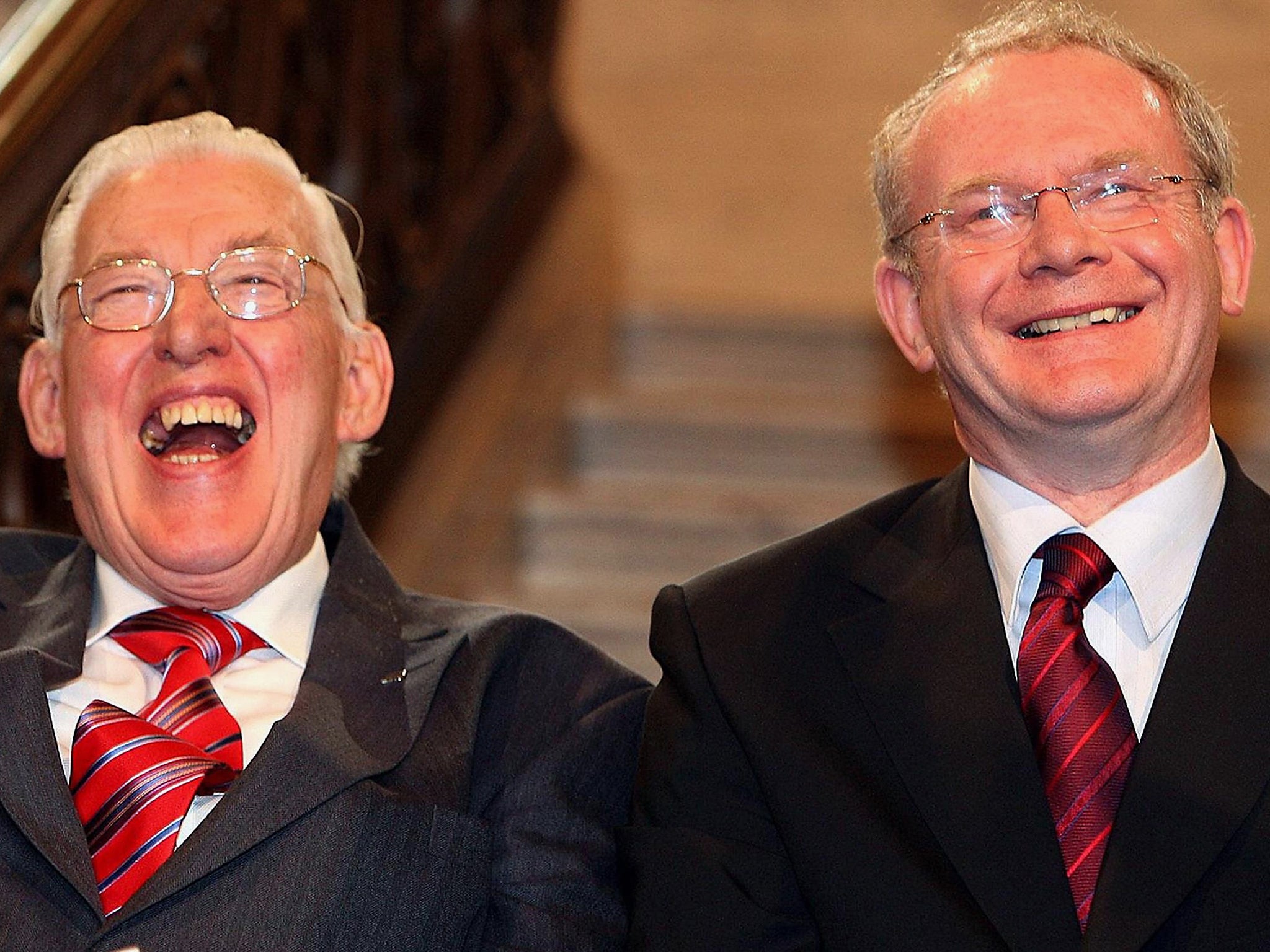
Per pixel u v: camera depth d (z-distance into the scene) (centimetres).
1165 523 270
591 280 646
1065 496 279
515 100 662
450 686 285
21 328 357
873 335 604
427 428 547
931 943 245
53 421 309
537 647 300
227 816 256
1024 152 274
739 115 774
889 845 254
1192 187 273
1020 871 246
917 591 278
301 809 259
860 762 263
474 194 611
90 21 375
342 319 315
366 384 322
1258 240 655
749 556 298
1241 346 567
